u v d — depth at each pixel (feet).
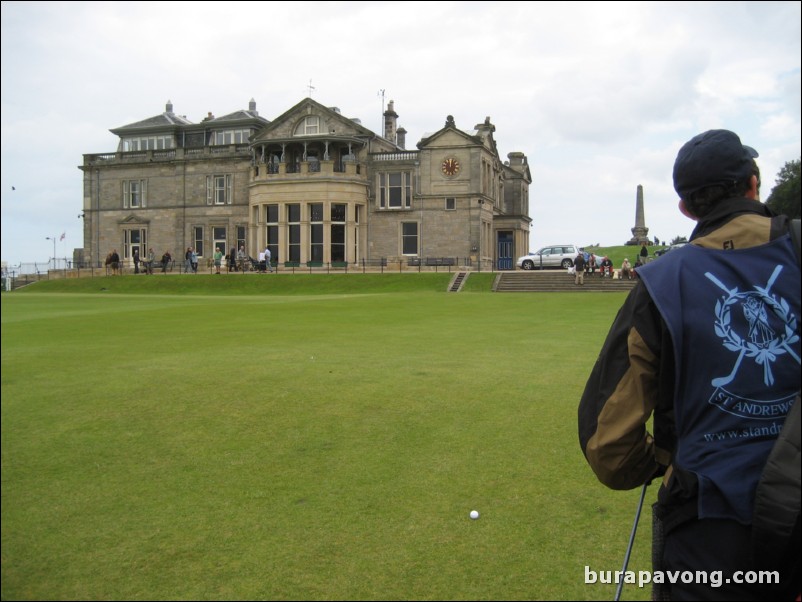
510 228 194.90
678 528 9.33
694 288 9.47
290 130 185.16
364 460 23.56
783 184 211.41
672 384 9.66
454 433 26.09
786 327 9.11
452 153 177.17
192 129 211.20
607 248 244.01
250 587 15.96
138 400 31.42
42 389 33.71
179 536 18.49
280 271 175.63
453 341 49.47
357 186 178.81
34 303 98.89
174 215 203.10
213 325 61.93
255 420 28.27
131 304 94.73
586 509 19.34
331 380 34.68
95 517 19.74
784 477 8.33
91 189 211.00
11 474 22.98
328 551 17.44
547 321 65.21
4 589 16.16
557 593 15.20
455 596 15.24
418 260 177.47
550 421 27.30
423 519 18.98
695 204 10.23
